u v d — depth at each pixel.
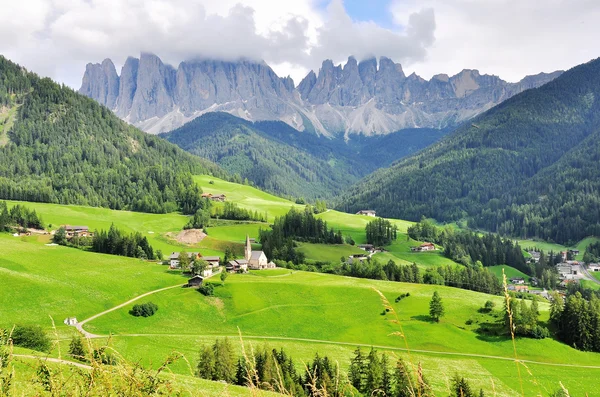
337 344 101.38
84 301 107.50
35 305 98.94
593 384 84.88
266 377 50.72
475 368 88.25
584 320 106.75
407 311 120.06
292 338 104.44
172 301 117.06
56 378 9.99
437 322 112.50
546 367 92.75
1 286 101.38
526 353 99.31
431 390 8.48
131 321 103.44
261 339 101.75
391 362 81.25
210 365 64.12
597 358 100.69
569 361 97.56
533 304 113.19
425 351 98.12
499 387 78.06
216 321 112.12
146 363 68.69
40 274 118.19
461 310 121.88
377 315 118.25
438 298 113.56
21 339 54.59
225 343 67.00
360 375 67.69
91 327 95.38
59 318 97.00
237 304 120.50
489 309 121.69
